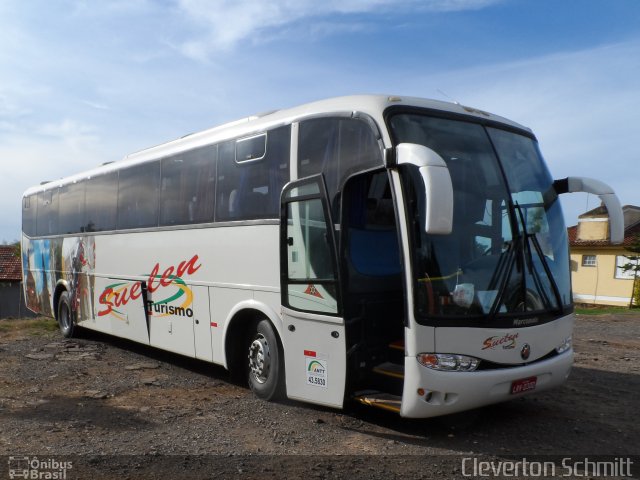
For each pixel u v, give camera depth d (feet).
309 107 22.98
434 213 16.16
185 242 28.96
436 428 20.65
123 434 19.75
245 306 24.56
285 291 22.11
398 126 19.69
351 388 20.04
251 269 24.53
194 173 28.73
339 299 19.89
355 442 19.04
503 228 20.08
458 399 18.20
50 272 45.50
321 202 20.62
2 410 22.48
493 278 19.24
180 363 32.81
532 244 20.54
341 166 20.85
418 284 18.12
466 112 21.79
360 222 21.24
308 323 21.13
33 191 49.93
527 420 21.81
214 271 26.76
